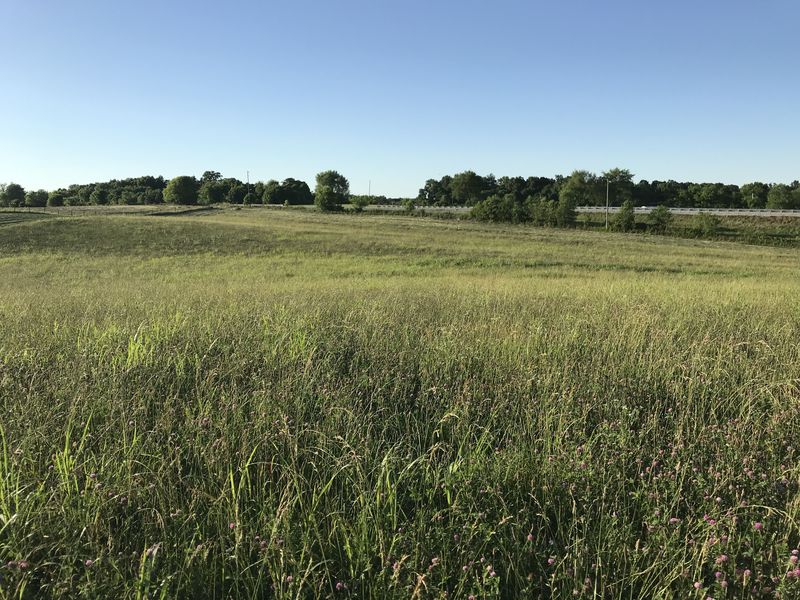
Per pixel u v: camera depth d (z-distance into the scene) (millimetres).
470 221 79250
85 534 2324
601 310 7793
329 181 160250
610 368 4523
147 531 2357
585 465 2799
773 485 2676
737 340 5664
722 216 74250
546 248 42375
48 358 4547
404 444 3166
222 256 36812
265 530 2348
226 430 3076
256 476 2869
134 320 6621
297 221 67750
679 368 4523
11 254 36625
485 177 152500
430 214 91625
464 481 2660
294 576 2066
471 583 2160
